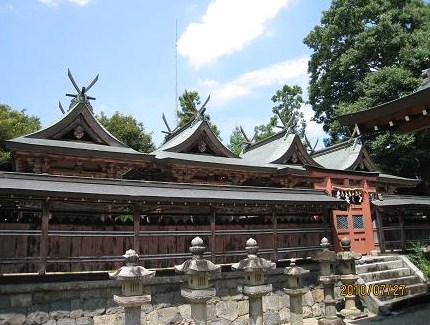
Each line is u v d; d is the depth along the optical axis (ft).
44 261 31.83
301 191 52.65
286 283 44.91
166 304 36.50
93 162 53.62
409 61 89.61
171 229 40.22
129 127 125.08
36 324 30.68
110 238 36.83
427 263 58.75
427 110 23.27
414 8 99.09
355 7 103.14
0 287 29.66
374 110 25.11
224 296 40.29
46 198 32.01
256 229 45.83
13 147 46.78
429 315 42.47
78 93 56.44
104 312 33.53
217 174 62.54
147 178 66.64
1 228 31.96
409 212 71.26
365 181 66.08
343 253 43.52
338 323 38.70
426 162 93.45
